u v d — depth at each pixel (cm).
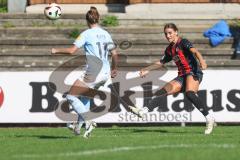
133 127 5422
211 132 4334
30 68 6800
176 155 2839
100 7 8206
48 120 5631
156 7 7888
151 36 7506
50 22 7912
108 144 3400
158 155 2839
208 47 7300
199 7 7888
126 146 3281
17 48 7319
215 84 5612
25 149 3262
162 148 3159
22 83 5631
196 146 3259
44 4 8256
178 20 7831
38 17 7925
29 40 7306
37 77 5631
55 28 7575
